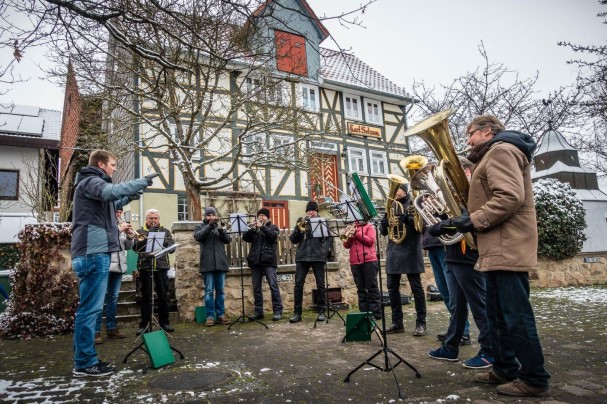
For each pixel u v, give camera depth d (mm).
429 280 9906
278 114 9969
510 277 2672
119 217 5289
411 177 3516
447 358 3688
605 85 9180
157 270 5934
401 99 20141
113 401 2865
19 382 3412
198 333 5695
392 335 5008
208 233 6418
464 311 3646
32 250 6309
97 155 3906
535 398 2588
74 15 3668
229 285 7523
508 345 2889
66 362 4238
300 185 16812
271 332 5539
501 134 2857
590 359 3518
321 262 6531
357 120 18953
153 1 3617
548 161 16516
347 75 19328
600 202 15266
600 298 8289
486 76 13891
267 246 6734
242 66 8367
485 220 2648
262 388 3061
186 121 13727
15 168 16266
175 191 14219
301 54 11906
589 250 14484
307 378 3285
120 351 4680
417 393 2803
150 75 8945
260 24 5285
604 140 15062
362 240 6090
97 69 8312
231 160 15117
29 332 6023
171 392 3012
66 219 14477
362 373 3365
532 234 2686
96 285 3648
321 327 5793
